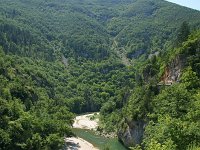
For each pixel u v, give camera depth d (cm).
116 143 12262
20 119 9719
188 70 9144
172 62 11056
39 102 12912
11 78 12794
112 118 15038
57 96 17750
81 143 11875
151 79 12319
